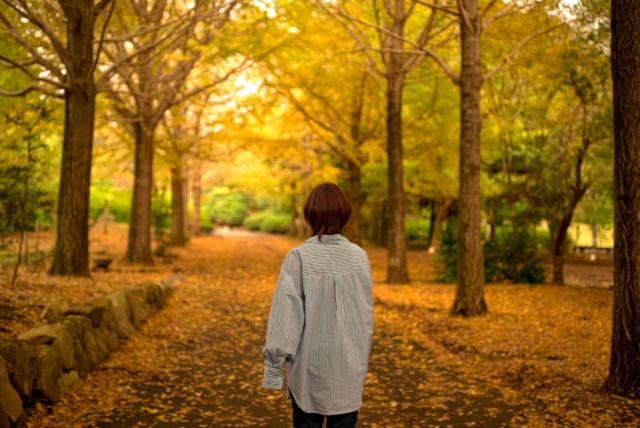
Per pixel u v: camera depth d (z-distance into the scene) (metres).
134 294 7.39
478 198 9.21
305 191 37.22
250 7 11.66
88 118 10.61
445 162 18.48
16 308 5.70
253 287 13.13
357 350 2.40
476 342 7.02
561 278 14.65
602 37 9.65
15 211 7.54
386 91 14.20
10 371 3.51
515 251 15.31
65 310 5.27
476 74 9.17
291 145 18.44
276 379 2.25
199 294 11.16
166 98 15.90
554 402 4.52
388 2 13.04
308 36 13.92
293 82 16.30
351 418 2.39
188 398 4.59
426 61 14.95
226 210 63.78
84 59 10.37
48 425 3.59
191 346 6.64
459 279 9.21
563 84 12.36
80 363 4.69
